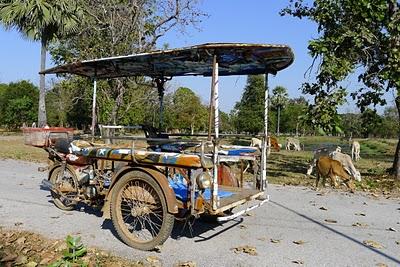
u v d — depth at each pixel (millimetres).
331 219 6484
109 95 14078
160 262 4438
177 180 5090
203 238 5348
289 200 8016
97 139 6594
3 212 6613
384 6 9664
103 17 14273
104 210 5188
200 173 4559
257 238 5379
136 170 4988
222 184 6262
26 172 11414
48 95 40375
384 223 6305
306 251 4867
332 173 9461
